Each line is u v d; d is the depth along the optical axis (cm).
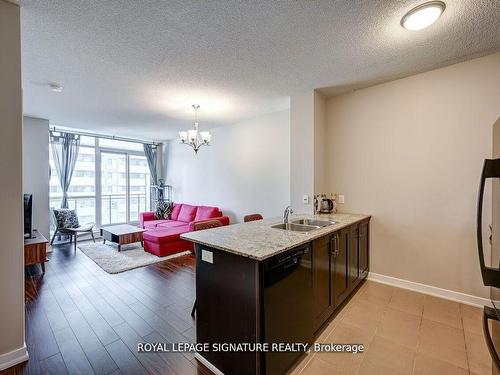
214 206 543
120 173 643
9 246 166
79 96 335
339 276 234
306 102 321
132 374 163
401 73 269
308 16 175
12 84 164
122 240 443
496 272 124
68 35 196
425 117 268
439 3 160
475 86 240
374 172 304
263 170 439
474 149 242
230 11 170
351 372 163
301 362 173
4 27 160
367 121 308
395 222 290
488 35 198
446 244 259
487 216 234
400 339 195
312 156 314
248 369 148
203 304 177
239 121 477
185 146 630
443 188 259
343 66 252
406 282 284
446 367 166
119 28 188
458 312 233
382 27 187
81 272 349
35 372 163
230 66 251
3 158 162
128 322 223
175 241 433
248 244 166
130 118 450
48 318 229
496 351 120
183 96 336
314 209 314
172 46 213
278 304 154
